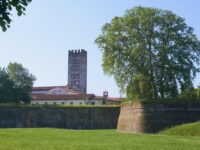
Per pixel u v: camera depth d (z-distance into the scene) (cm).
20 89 13525
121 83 8119
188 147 3191
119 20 8300
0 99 12912
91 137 4353
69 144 3431
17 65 15000
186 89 8144
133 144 3453
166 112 5644
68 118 9394
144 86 7881
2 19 1425
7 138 4059
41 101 17300
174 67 8031
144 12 8231
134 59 8012
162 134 4919
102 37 8406
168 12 8306
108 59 8244
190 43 8269
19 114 9412
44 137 4281
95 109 9350
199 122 4941
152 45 8112
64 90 19125
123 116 6481
